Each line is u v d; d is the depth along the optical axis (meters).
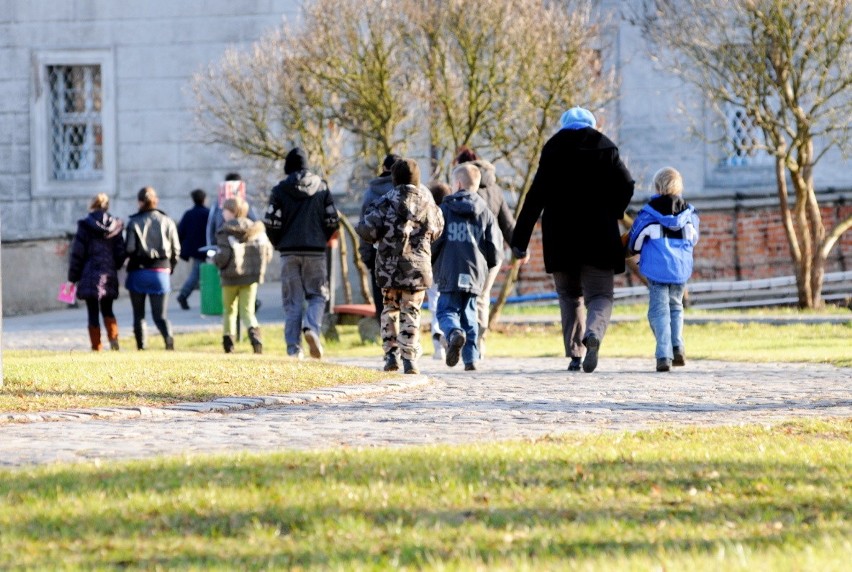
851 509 16.38
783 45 64.25
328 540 14.57
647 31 70.94
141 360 38.44
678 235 38.94
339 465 18.84
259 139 67.06
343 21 60.44
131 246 52.09
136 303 52.53
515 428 25.25
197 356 41.47
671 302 39.44
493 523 15.33
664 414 27.70
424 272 35.69
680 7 67.56
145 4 94.94
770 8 63.44
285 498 16.61
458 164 42.91
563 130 36.88
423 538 14.51
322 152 64.19
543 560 13.41
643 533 14.81
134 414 27.44
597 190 36.59
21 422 26.20
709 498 16.92
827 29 63.44
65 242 79.31
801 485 17.80
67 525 15.43
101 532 15.12
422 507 16.14
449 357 37.44
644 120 86.69
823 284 73.69
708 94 68.06
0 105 96.69
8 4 96.38
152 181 95.25
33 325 68.31
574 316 38.50
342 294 69.12
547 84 58.59
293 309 45.28
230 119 67.12
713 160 82.12
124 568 13.62
